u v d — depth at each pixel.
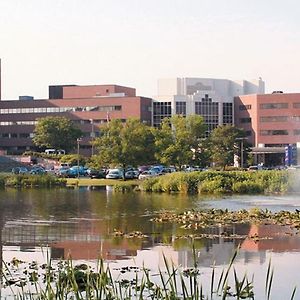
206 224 33.84
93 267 21.22
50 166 120.38
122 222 35.34
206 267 21.33
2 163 120.81
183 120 91.12
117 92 182.00
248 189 63.56
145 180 69.88
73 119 165.75
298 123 160.38
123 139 86.56
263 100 163.00
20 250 25.58
